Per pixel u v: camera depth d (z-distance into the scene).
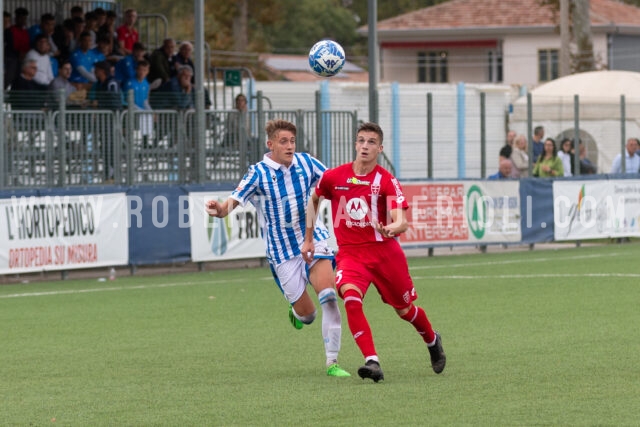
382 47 155.50
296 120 60.56
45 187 52.72
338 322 25.77
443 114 93.62
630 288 43.56
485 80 152.00
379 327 33.91
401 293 24.89
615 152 87.38
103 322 36.22
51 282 49.88
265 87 86.94
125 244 52.12
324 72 31.39
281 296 43.28
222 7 133.50
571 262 55.41
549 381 24.17
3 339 32.56
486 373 25.36
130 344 31.31
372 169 24.86
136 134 56.12
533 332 32.16
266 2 138.38
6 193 47.94
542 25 147.75
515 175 67.94
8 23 61.97
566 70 111.25
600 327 33.00
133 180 55.69
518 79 150.38
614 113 86.94
